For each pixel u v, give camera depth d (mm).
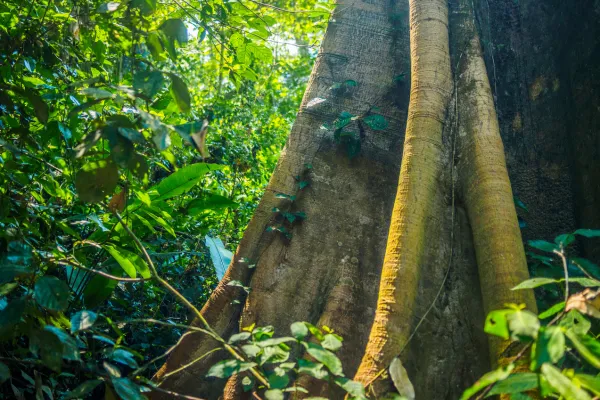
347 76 4109
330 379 1903
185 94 2260
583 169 3342
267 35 4008
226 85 7672
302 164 3775
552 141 3592
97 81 2408
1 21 3447
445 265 2812
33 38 3160
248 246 3541
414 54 3404
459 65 3367
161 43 2525
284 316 3271
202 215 5691
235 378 2990
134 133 2172
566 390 1470
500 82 3887
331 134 3863
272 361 2078
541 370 1582
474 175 2928
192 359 3219
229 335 3303
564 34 3705
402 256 2637
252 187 6895
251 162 7016
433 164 2975
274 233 3549
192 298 4789
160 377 3209
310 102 3994
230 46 3973
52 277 2180
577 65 3533
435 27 3434
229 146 6801
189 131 2066
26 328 2213
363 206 3611
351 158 3771
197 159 6266
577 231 2701
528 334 1561
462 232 2875
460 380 2561
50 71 3379
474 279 2777
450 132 3146
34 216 3104
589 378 1593
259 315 3279
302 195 3666
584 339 1760
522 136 3713
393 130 3883
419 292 2725
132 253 3314
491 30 4039
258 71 7766
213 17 3695
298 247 3484
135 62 2688
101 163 2273
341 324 3162
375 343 2422
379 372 2307
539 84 3777
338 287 3311
